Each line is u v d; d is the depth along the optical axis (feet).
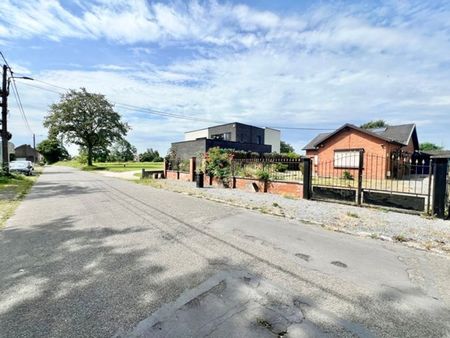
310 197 30.17
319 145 64.44
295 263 12.21
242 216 21.99
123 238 15.58
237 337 7.00
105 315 7.98
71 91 117.80
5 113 53.16
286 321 7.79
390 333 7.32
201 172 42.83
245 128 112.88
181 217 21.44
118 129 130.62
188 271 11.14
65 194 34.63
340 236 16.62
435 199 21.03
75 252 13.23
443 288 10.00
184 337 6.98
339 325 7.65
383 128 75.31
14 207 25.13
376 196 24.77
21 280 10.19
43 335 7.07
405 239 15.80
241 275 10.85
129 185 47.34
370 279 10.69
